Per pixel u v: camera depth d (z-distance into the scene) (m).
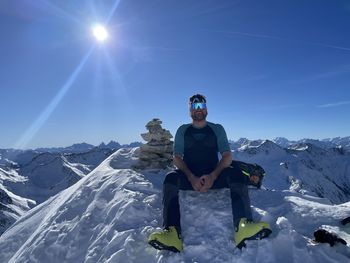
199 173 2.24
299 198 2.68
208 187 2.04
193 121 2.30
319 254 1.78
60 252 2.20
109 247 1.98
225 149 2.20
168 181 1.97
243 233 1.77
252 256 1.74
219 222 2.00
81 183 3.17
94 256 2.00
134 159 3.79
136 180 2.77
